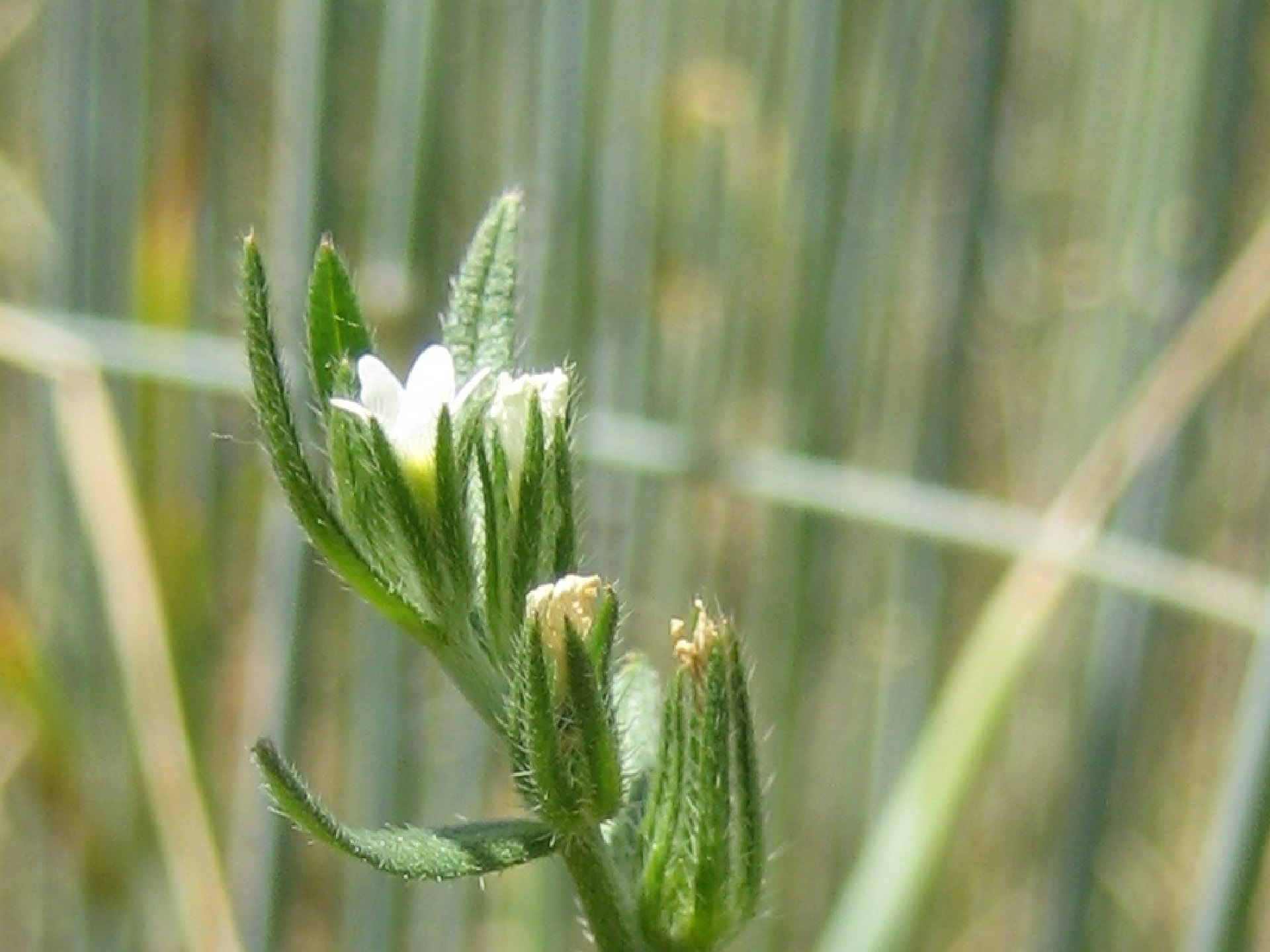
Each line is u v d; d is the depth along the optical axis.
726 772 0.06
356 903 0.14
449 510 0.06
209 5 0.14
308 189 0.11
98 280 0.13
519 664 0.06
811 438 0.14
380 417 0.06
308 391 0.11
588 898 0.06
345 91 0.11
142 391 0.14
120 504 0.12
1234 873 0.10
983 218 0.14
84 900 0.14
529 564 0.06
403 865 0.06
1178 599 0.11
